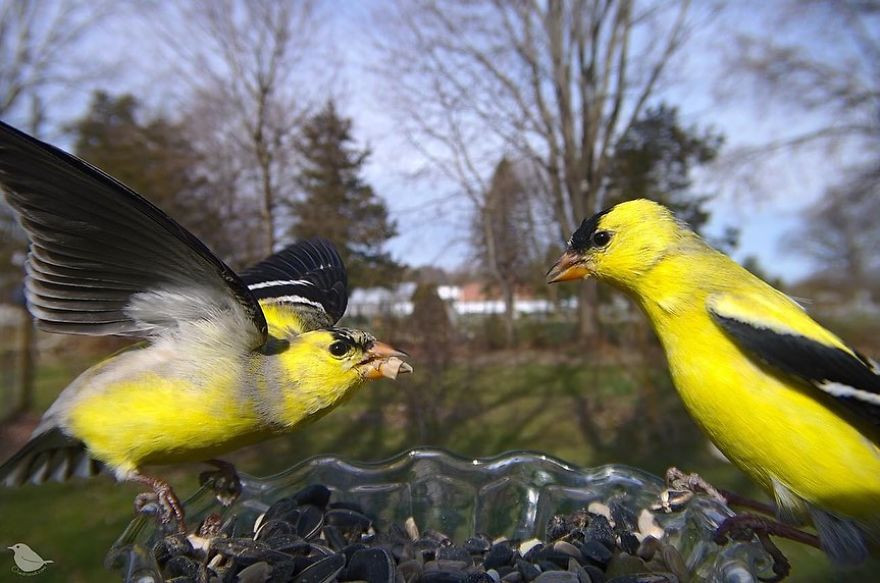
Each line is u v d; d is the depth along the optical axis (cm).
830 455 11
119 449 11
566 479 14
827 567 23
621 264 13
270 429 12
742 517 11
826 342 11
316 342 12
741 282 12
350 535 12
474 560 12
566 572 11
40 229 10
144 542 10
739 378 12
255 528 12
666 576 10
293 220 64
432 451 15
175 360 11
